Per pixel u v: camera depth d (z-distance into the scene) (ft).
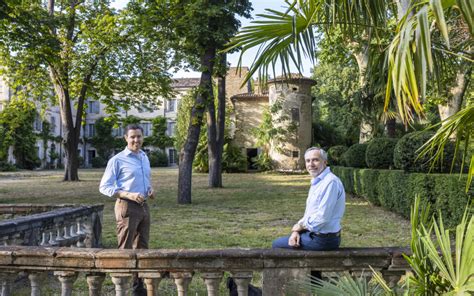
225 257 10.32
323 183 10.85
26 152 155.63
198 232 30.17
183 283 10.39
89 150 197.98
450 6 10.53
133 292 14.23
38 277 10.71
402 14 12.00
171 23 51.67
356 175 53.52
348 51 67.46
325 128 128.36
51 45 49.98
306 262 10.36
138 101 83.30
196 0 49.37
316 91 152.56
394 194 36.63
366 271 10.36
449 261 7.68
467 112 9.80
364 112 55.26
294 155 119.65
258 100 130.41
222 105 72.49
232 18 50.78
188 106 136.26
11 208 25.49
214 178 71.77
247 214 39.93
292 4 12.84
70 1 80.07
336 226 10.83
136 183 16.01
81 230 24.16
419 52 8.43
